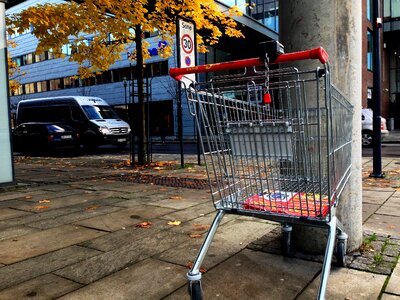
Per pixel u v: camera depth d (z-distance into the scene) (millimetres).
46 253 3451
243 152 2396
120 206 5289
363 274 2797
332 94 2377
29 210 5211
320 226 2250
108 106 20250
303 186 2484
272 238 3664
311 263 3039
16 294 2635
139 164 10453
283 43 3316
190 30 6605
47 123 17094
